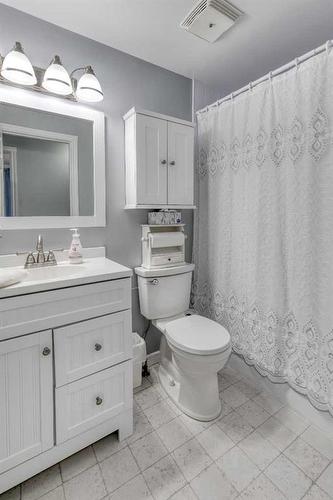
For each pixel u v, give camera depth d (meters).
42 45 1.40
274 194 1.47
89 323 1.16
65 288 1.09
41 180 1.45
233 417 1.46
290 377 1.49
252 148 1.57
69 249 1.51
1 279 1.00
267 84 1.47
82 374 1.15
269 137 1.47
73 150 1.53
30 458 1.05
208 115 1.89
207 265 2.00
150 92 1.82
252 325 1.66
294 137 1.35
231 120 1.70
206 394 1.45
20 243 1.40
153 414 1.49
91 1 1.28
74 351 1.13
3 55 1.30
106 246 1.70
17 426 1.02
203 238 2.01
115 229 1.73
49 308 1.06
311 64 1.26
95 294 1.17
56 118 1.47
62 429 1.12
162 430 1.38
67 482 1.11
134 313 1.87
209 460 1.21
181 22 1.42
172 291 1.79
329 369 1.29
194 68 1.88
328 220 1.25
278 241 1.47
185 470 1.16
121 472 1.15
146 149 1.62
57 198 1.50
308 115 1.29
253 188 1.58
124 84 1.70
